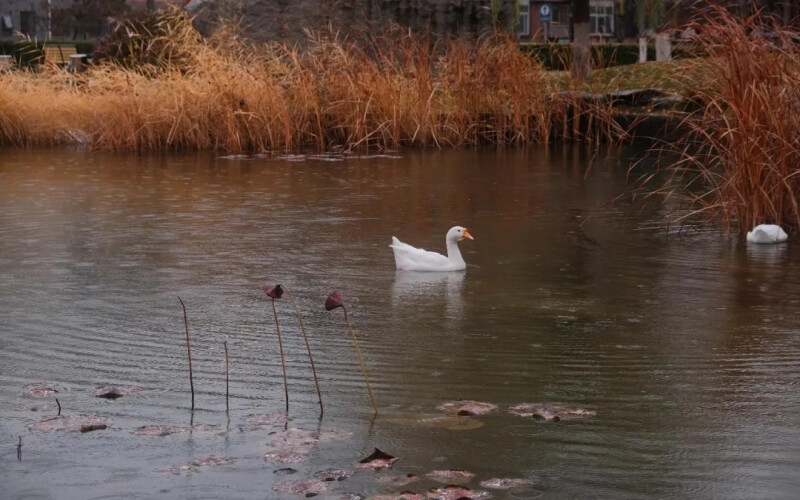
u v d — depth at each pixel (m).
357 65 22.70
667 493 5.29
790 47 11.69
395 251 10.15
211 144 22.17
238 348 7.61
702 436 5.95
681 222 12.62
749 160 11.62
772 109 11.55
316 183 16.36
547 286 9.45
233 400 6.57
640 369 7.08
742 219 11.91
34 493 5.35
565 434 5.99
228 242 11.48
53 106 22.67
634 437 5.94
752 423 6.13
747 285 9.41
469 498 5.22
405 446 5.86
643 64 24.80
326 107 22.47
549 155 20.22
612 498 5.24
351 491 5.32
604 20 46.91
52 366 7.22
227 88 21.88
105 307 8.73
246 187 15.92
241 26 25.73
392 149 21.59
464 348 7.56
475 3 26.83
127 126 21.86
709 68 13.09
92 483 5.45
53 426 6.16
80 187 15.98
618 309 8.62
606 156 19.89
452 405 6.46
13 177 17.23
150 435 6.04
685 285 9.45
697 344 7.64
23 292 9.25
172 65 24.17
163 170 18.19
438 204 14.11
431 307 8.71
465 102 22.47
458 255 10.09
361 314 8.50
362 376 6.98
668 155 19.80
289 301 8.92
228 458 5.73
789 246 11.13
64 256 10.80
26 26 48.88
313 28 25.80
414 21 26.44
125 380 6.94
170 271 10.06
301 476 5.49
